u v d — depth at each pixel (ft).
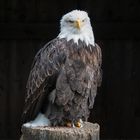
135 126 50.75
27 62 50.14
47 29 49.55
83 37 30.14
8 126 50.83
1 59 50.19
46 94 29.96
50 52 29.96
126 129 50.83
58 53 29.73
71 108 29.96
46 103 30.04
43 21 49.80
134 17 49.78
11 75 50.39
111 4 49.70
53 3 49.70
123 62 50.21
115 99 50.60
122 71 50.31
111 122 50.75
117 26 49.65
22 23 49.67
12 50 50.08
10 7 49.70
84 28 30.22
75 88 29.78
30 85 30.30
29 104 30.19
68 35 30.14
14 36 49.75
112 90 50.52
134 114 50.72
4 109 50.75
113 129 50.83
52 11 49.75
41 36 49.65
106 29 49.57
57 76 29.76
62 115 29.91
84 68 29.84
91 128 29.68
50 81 29.84
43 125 29.73
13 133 50.83
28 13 49.78
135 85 50.49
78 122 30.27
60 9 49.75
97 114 50.65
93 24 49.57
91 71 30.14
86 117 30.78
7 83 50.49
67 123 30.14
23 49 50.01
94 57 30.30
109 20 49.78
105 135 50.75
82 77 29.84
